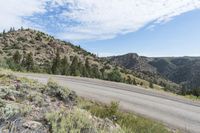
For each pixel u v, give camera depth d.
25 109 5.11
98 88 23.05
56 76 36.56
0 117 4.18
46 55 188.50
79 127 4.67
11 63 46.44
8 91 6.78
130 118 9.11
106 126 5.64
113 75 53.72
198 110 15.87
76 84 25.12
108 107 9.14
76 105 8.74
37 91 8.68
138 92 22.81
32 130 4.22
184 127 11.27
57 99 8.51
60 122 4.71
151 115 13.05
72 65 89.31
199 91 40.59
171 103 17.94
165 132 9.17
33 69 76.44
